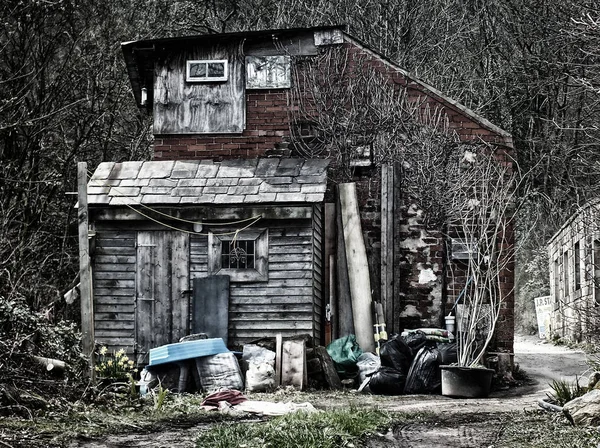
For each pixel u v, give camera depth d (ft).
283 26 112.47
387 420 33.14
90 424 32.04
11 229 68.03
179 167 59.16
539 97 114.32
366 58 61.93
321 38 62.28
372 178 60.75
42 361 35.88
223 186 56.59
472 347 55.36
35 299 62.69
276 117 62.44
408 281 59.26
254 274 55.31
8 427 29.81
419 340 53.01
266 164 58.90
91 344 38.86
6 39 76.74
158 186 57.11
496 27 115.75
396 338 52.65
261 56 62.90
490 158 59.06
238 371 49.24
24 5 75.25
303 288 54.85
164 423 33.91
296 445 26.81
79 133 86.02
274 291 55.16
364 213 60.39
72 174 82.28
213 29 108.47
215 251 55.88
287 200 54.54
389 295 58.34
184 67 63.36
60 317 65.67
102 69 84.43
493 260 57.41
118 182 57.57
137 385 46.91
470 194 59.31
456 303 57.93
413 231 59.62
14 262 56.70
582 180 106.42
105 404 37.06
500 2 114.83
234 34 62.08
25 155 72.23
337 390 51.88
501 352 56.70
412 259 59.41
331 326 58.23
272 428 28.71
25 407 32.60
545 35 108.17
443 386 48.34
